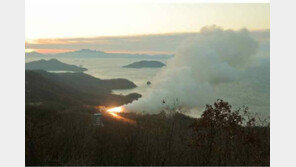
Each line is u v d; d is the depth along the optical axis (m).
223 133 8.94
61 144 8.07
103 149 8.17
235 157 8.05
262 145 8.57
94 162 7.54
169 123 8.98
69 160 7.24
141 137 8.41
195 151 8.30
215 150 8.31
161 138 8.32
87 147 8.23
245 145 8.66
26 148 7.78
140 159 7.49
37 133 8.32
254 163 7.75
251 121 9.13
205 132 8.95
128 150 7.94
